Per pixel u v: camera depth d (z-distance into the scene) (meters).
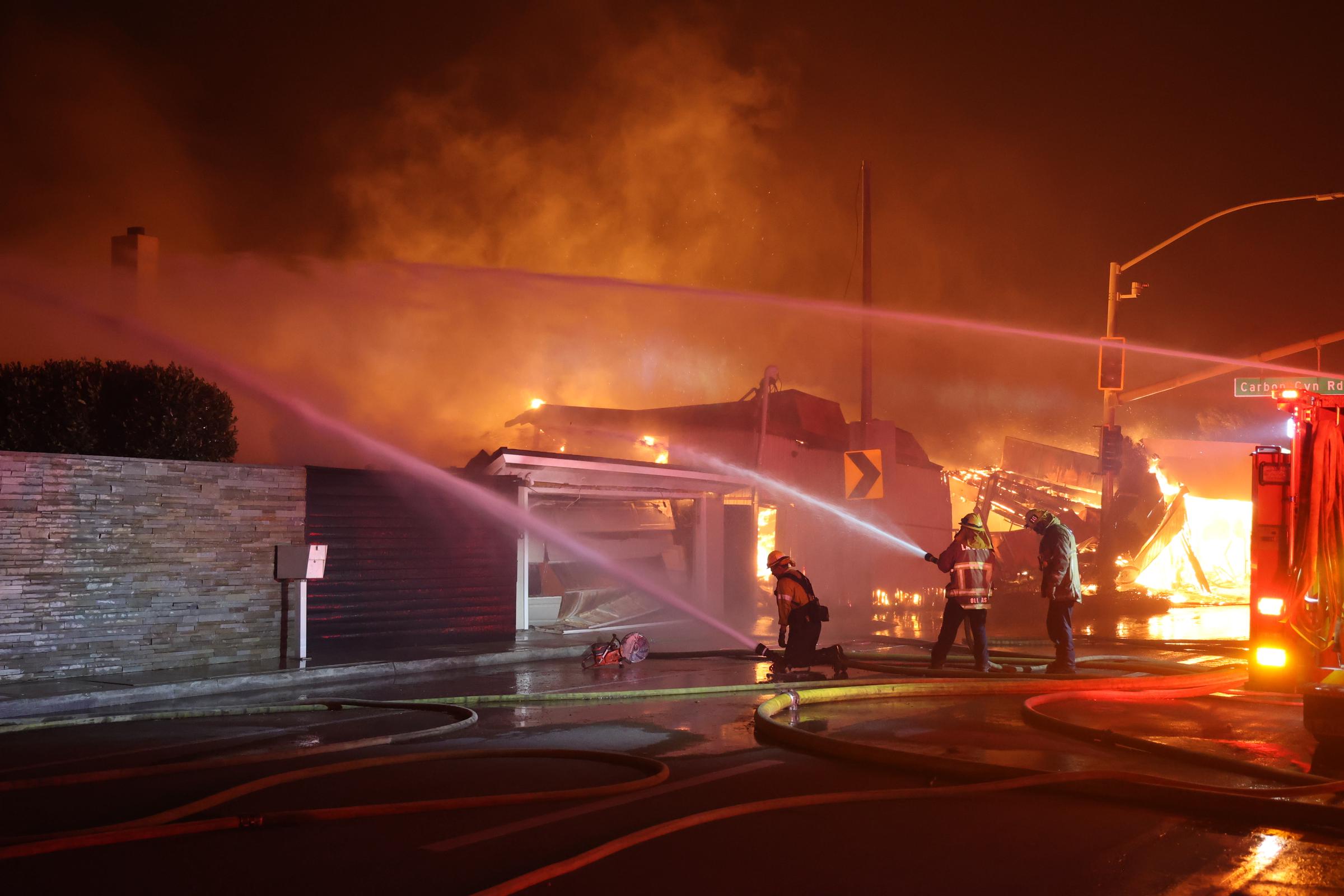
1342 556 8.52
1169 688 10.41
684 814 5.77
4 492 10.27
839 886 4.59
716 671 12.29
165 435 11.98
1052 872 4.79
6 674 10.24
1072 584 11.46
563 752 7.34
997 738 8.08
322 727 8.70
